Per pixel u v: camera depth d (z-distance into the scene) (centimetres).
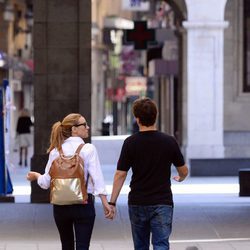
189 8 8456
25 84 14850
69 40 5016
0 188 5109
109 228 4262
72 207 2834
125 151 2731
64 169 2816
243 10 9000
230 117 8981
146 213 2711
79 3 5012
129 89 16688
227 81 9000
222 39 8500
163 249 2681
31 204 4988
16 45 13825
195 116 8481
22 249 3709
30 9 13675
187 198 5622
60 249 3712
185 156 8506
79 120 2880
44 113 5016
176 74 11125
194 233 4122
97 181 2838
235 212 4716
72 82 5025
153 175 2706
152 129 2748
